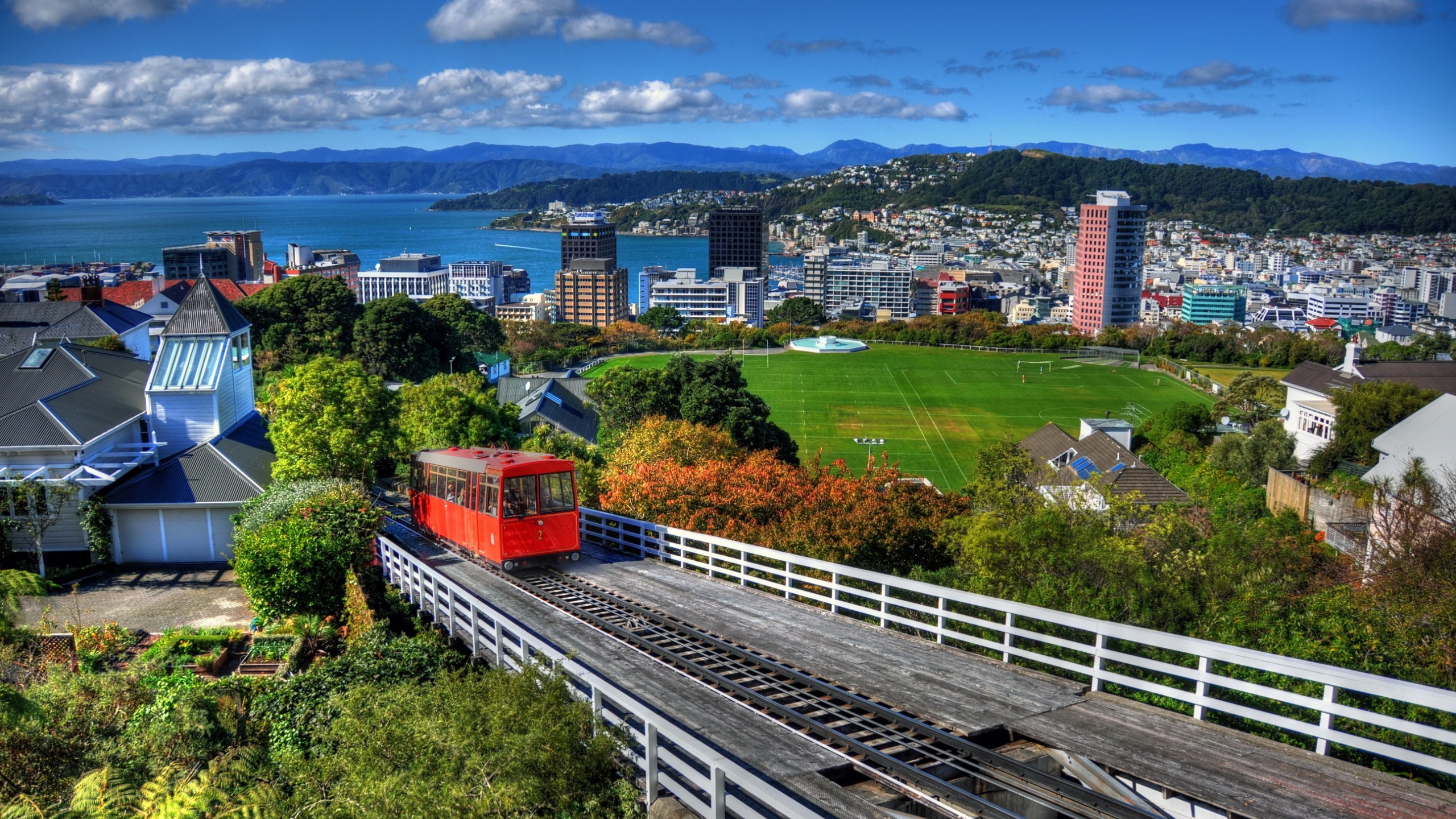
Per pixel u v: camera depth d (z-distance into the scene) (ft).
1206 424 335.26
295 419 132.77
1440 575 77.66
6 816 56.49
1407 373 286.05
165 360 147.23
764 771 44.09
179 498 129.08
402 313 347.36
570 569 90.02
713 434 165.37
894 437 370.53
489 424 180.34
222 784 61.98
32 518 122.11
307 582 93.76
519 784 42.75
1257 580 79.05
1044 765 44.75
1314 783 40.32
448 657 72.95
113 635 98.58
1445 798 38.68
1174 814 40.34
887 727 48.70
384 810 43.93
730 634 65.67
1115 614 75.41
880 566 105.91
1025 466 216.54
